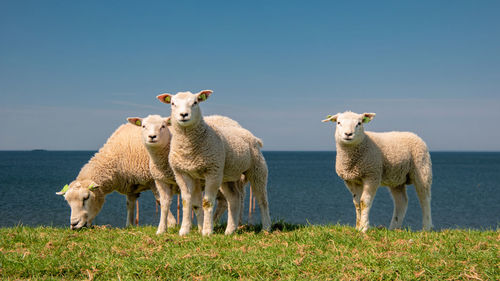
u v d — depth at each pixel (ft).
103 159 28.14
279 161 457.68
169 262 15.84
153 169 24.25
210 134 22.17
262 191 26.16
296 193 102.63
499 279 14.21
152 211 65.67
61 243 19.69
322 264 15.90
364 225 24.64
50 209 65.16
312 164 364.38
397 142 26.32
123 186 29.12
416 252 17.33
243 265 15.70
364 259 16.10
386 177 26.04
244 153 24.57
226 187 25.48
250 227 26.68
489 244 18.52
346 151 24.50
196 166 22.09
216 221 30.37
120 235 22.39
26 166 260.83
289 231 24.64
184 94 21.61
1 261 16.06
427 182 27.02
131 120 24.04
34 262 16.08
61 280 14.73
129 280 14.43
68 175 165.78
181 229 22.84
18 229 23.79
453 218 64.39
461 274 14.52
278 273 15.37
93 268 15.49
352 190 26.27
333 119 25.72
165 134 23.68
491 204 83.97
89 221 26.99
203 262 15.81
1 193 90.74
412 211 73.61
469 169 281.13
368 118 24.54
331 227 24.68
